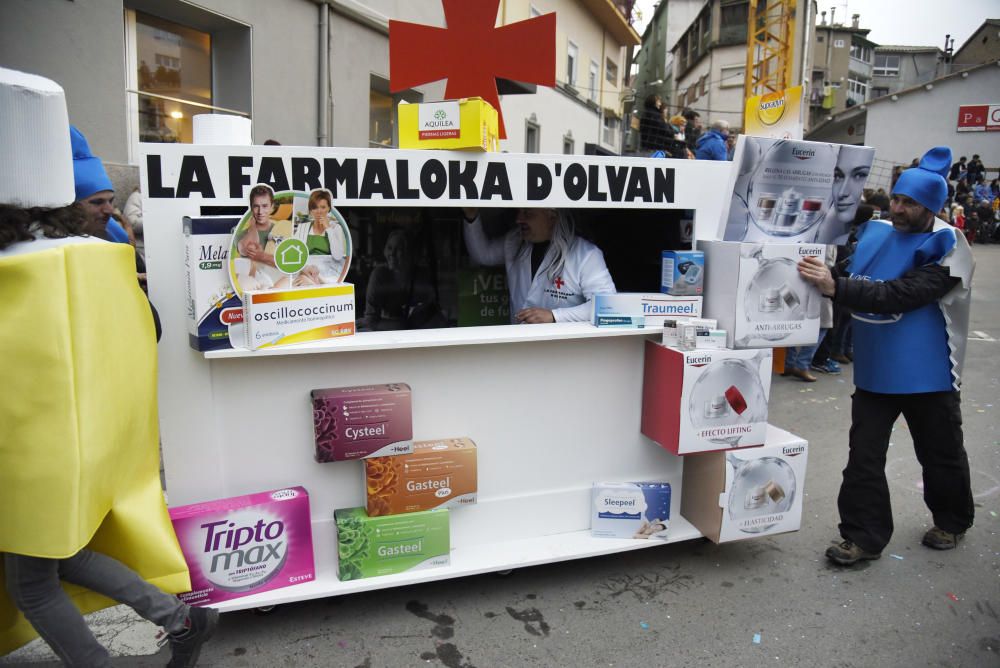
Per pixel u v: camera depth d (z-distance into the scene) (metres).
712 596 2.59
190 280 2.04
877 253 2.86
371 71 8.38
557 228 2.99
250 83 6.33
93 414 1.57
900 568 2.84
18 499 1.49
